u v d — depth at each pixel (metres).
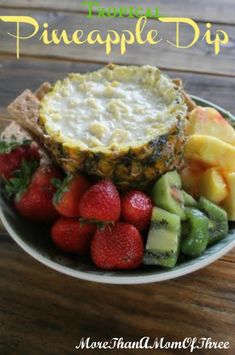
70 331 0.32
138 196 0.34
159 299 0.34
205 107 0.40
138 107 0.36
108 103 0.36
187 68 0.51
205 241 0.33
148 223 0.34
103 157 0.33
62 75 0.51
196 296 0.34
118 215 0.32
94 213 0.32
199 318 0.33
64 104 0.37
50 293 0.34
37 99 0.39
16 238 0.34
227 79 0.49
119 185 0.35
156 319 0.33
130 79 0.39
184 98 0.38
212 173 0.36
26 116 0.38
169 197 0.34
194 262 0.32
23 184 0.36
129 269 0.32
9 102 0.48
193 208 0.35
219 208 0.35
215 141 0.36
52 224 0.36
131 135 0.34
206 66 0.51
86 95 0.37
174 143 0.35
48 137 0.34
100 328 0.32
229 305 0.33
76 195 0.33
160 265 0.32
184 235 0.34
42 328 0.32
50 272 0.35
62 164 0.35
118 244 0.32
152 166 0.34
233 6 0.57
